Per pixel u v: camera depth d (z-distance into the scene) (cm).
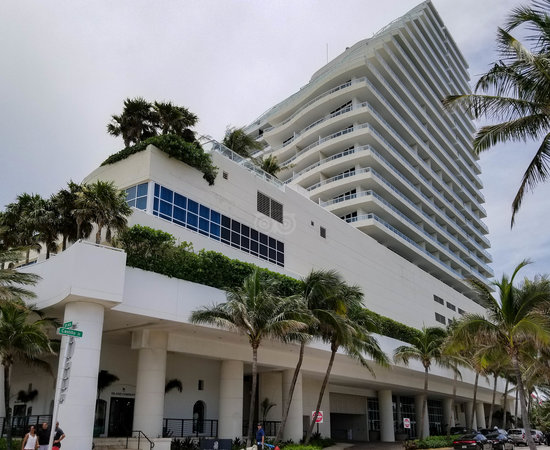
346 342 2742
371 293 5038
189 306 2431
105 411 2656
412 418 5853
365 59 6912
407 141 7869
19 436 2377
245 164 3834
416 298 6059
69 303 2012
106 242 2592
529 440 2233
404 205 7031
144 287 2261
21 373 2734
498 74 1670
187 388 2997
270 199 3884
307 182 6988
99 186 2528
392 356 4162
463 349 2530
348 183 6372
